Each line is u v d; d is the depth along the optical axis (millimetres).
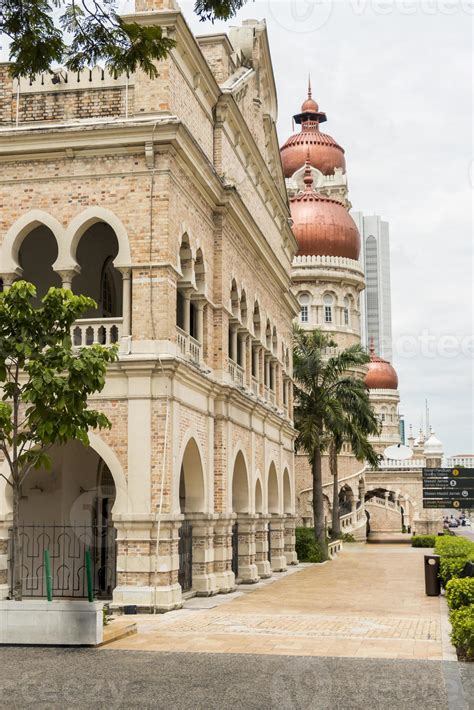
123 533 19594
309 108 79062
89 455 24375
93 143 20688
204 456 23328
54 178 21062
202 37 27125
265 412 30875
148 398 19812
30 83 21609
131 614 18969
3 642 14133
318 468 45938
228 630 16422
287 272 35844
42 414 14586
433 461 73875
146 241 20422
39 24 11867
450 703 10297
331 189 76438
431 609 20844
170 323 20328
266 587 27125
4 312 14773
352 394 48562
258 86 32188
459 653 13250
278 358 35812
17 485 14859
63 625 14086
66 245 20797
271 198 34438
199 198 23516
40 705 10148
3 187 21281
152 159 20531
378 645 14602
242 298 28578
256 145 29469
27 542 23297
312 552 42000
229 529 25266
